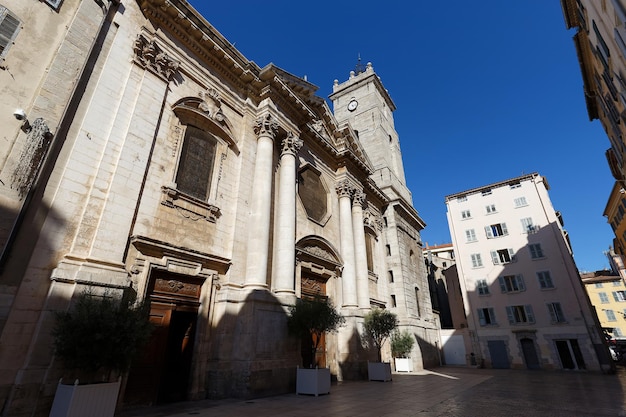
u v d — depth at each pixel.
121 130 9.42
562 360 25.94
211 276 11.02
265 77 14.88
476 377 18.36
